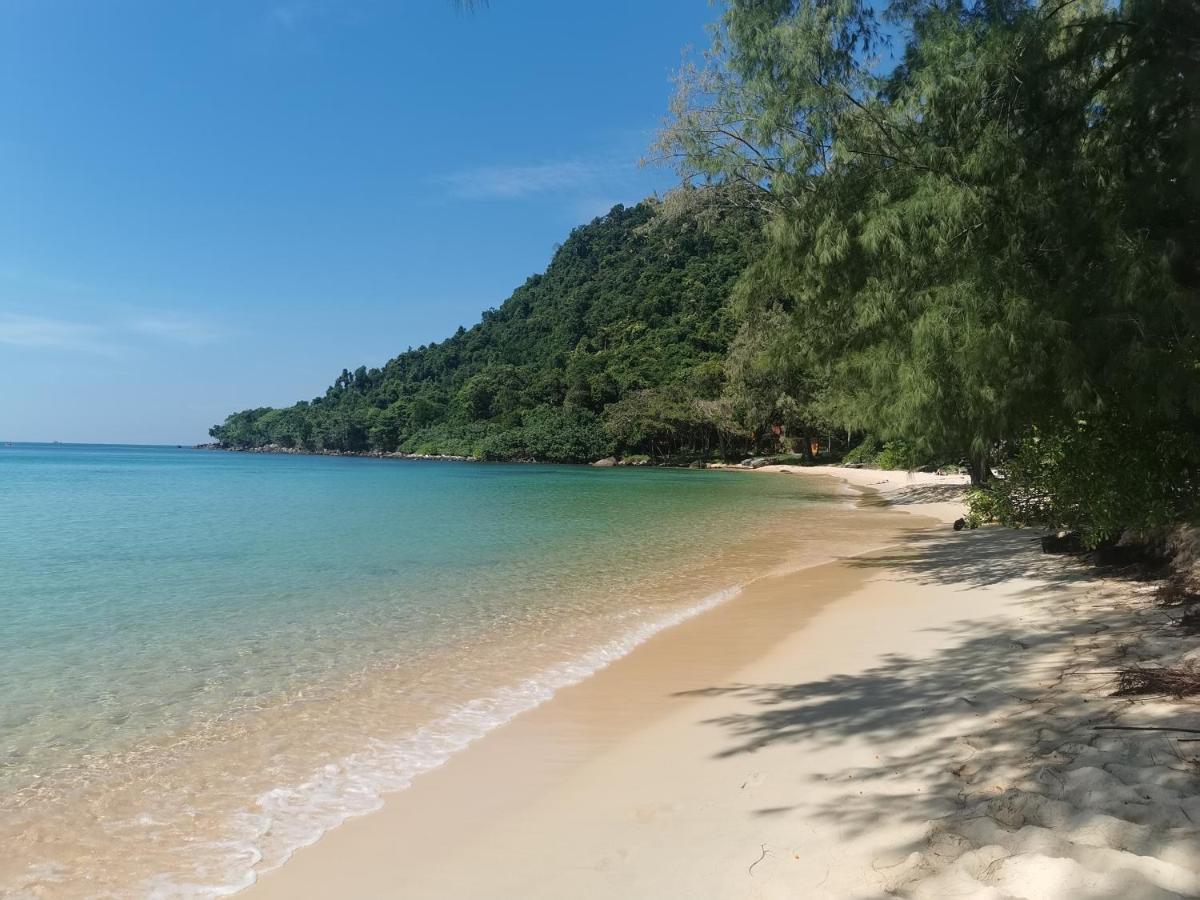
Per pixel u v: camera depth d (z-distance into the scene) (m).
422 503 32.53
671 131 16.16
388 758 5.45
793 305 13.90
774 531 20.83
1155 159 8.44
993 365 8.59
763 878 3.35
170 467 85.00
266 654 8.47
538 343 153.25
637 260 147.50
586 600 11.36
